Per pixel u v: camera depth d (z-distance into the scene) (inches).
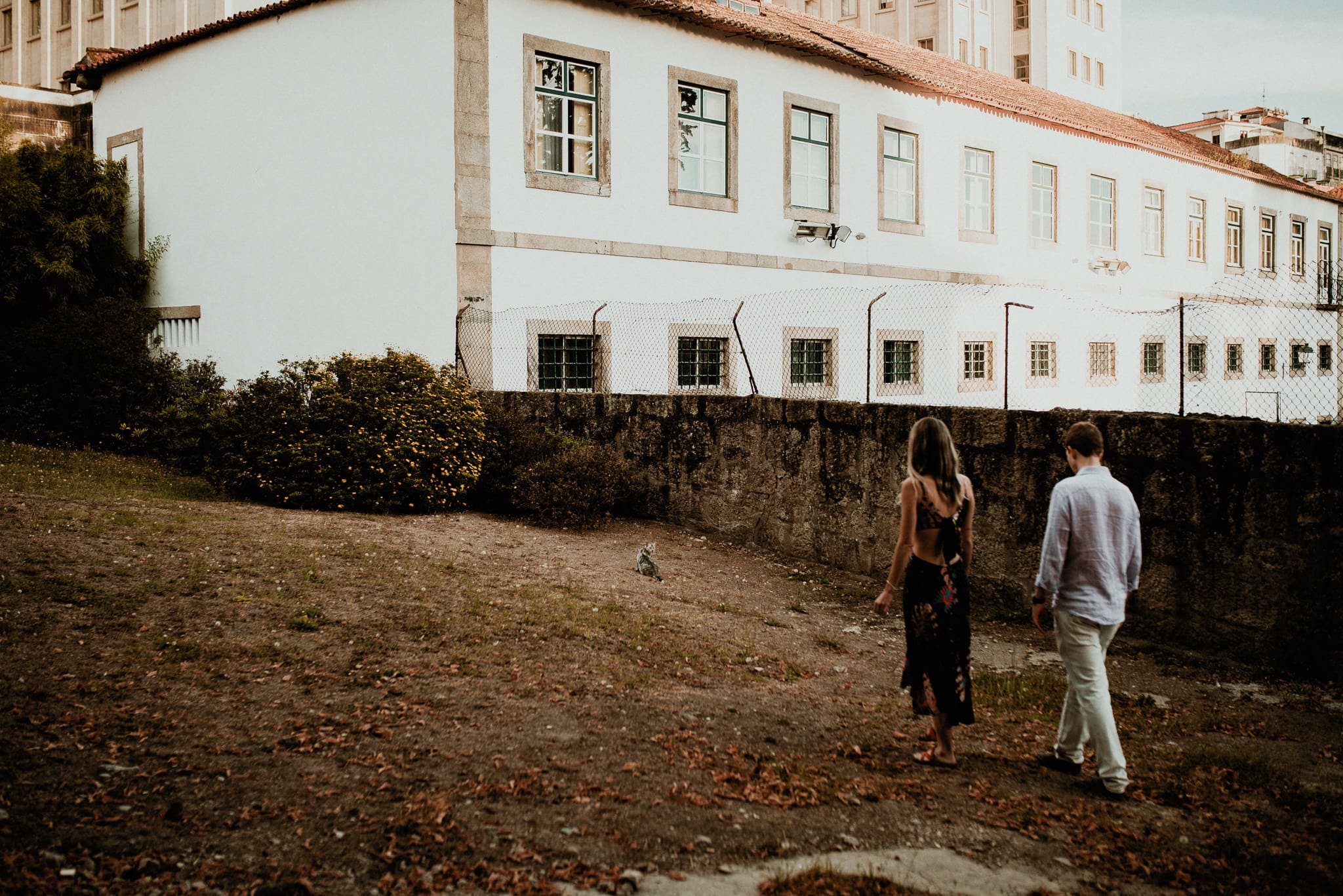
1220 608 289.0
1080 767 199.5
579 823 159.5
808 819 168.6
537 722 200.8
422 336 551.2
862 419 385.7
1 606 225.6
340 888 135.9
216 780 162.4
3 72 1407.5
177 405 569.9
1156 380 1055.0
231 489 434.3
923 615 194.4
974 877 151.1
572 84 581.9
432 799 162.4
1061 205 942.4
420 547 339.0
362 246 580.7
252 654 219.5
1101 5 2082.9
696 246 641.6
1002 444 341.7
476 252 540.7
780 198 693.3
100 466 491.2
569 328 578.9
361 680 213.0
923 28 1893.5
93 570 260.5
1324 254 1417.3
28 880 128.7
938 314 813.9
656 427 470.9
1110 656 291.7
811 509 409.1
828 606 349.1
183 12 1095.0
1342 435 264.5
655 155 618.2
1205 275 1154.7
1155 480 301.0
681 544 427.5
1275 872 155.9
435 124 540.7
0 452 494.3
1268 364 1194.6
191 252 701.9
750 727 211.8
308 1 599.2
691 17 621.3
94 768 161.2
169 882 133.3
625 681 231.1
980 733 221.0
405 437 418.9
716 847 155.9
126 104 756.0
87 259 689.0
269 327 641.6
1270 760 209.5
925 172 804.6
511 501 442.6
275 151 632.4
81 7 1255.5
